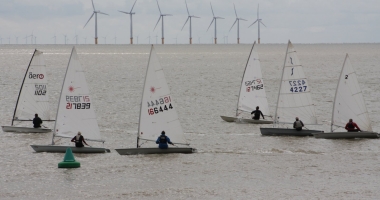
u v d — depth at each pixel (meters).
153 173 75.19
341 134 96.94
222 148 90.19
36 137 99.06
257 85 118.44
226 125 112.88
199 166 78.81
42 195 65.62
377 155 84.81
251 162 81.12
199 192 66.88
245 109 119.00
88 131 88.12
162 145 85.62
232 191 67.19
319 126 111.06
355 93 97.88
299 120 100.38
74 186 69.25
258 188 68.38
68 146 86.56
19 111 107.06
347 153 86.25
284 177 73.19
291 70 103.31
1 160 81.69
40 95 108.00
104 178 72.69
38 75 107.69
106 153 86.31
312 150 88.44
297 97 103.56
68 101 87.75
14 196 65.19
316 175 74.12
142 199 64.31
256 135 101.69
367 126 98.06
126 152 85.19
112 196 65.25
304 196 65.12
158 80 87.00
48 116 108.75
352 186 69.00
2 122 114.81
